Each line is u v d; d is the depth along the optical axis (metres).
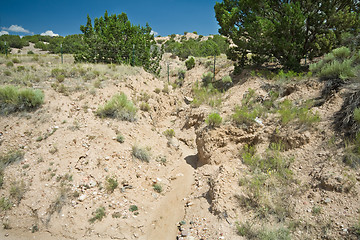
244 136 8.27
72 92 10.59
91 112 9.64
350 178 4.89
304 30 13.45
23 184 6.04
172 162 9.30
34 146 7.32
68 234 5.17
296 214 4.87
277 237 4.43
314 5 12.84
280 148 7.19
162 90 16.75
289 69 13.15
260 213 5.21
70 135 7.98
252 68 15.91
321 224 4.38
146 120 11.63
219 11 17.03
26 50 36.88
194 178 8.03
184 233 5.28
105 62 19.94
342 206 4.53
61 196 5.93
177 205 6.68
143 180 7.46
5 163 6.56
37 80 11.04
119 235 5.29
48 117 8.56
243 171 6.99
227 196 5.90
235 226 5.02
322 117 7.21
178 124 13.63
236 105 11.11
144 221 5.83
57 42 40.38
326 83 8.80
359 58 9.02
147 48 21.61
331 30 12.86
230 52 16.64
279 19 13.02
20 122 8.10
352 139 5.77
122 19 21.39
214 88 16.86
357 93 6.65
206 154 8.47
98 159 7.38
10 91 8.77
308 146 6.61
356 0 13.17
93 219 5.55
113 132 8.93
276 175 6.25
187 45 37.00
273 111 9.07
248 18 14.00
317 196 5.05
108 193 6.41
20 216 5.43
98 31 19.58
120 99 10.55
